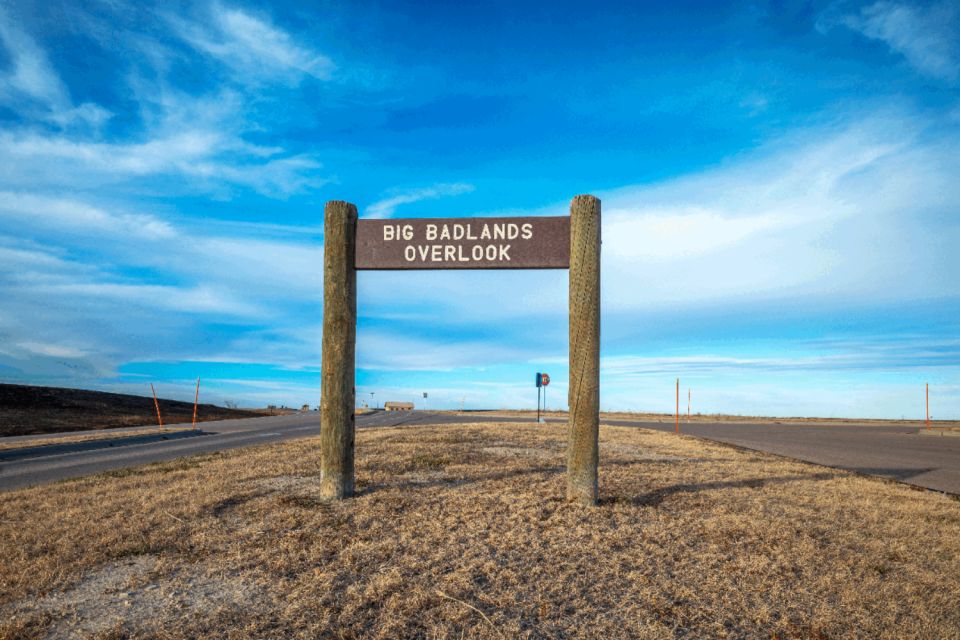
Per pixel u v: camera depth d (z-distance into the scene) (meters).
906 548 4.66
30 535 4.54
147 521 4.91
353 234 6.25
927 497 6.98
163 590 3.46
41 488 6.48
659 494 6.34
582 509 5.52
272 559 3.99
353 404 5.96
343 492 5.79
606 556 4.19
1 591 3.43
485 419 27.19
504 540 4.50
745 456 10.71
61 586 3.53
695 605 3.38
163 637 2.87
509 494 6.08
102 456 10.33
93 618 3.09
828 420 33.78
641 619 3.18
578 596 3.47
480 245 6.19
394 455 8.83
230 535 4.52
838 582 3.83
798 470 8.84
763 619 3.22
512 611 3.24
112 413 22.77
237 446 12.20
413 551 4.21
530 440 11.78
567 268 6.10
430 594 3.43
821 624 3.17
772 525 5.11
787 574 3.92
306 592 3.44
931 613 3.40
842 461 11.46
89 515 5.14
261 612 3.17
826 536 4.90
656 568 3.98
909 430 24.17
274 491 6.13
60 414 20.34
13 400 21.11
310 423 21.44
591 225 5.91
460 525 4.90
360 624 3.04
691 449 11.49
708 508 5.74
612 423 24.73
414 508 5.43
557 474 7.36
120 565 3.91
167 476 7.16
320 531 4.65
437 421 24.52
